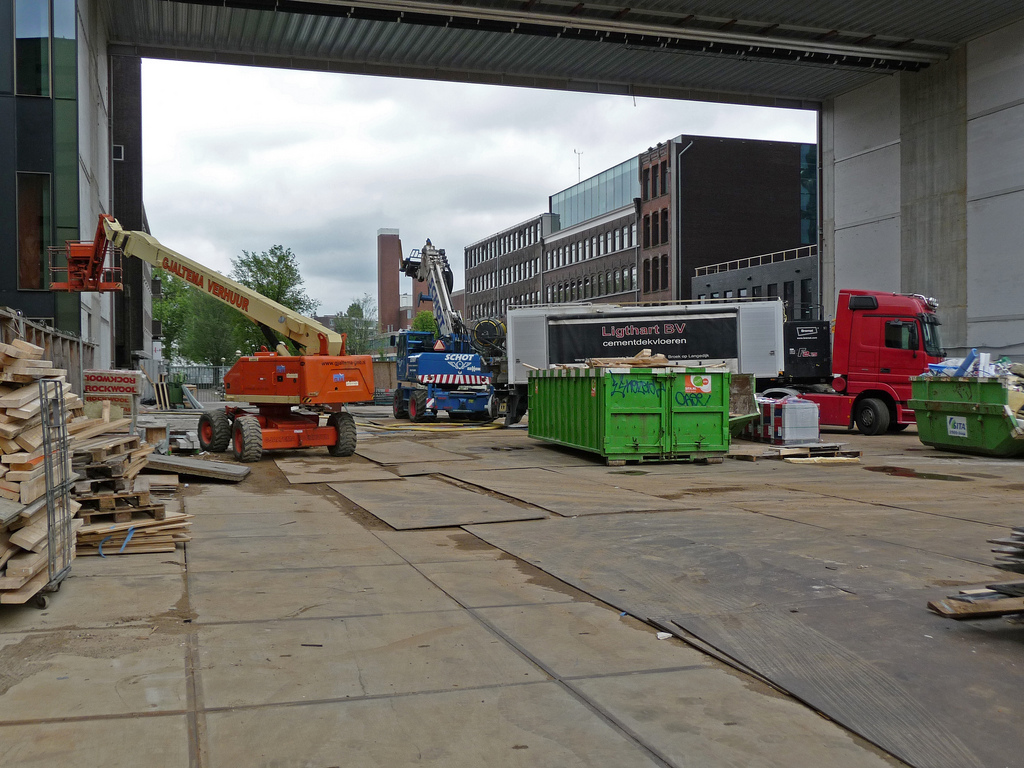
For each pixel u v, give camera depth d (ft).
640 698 14.11
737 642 16.96
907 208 108.27
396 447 60.90
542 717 13.26
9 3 72.28
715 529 29.09
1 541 17.79
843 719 13.25
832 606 19.54
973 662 15.84
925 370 70.79
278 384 52.01
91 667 15.17
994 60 95.91
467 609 19.36
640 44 96.63
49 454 18.80
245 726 12.76
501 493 37.81
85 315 77.05
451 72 106.11
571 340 82.89
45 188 73.36
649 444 49.29
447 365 90.33
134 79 152.66
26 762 11.47
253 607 19.27
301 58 100.83
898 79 109.60
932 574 22.52
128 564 23.49
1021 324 92.79
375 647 16.55
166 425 48.96
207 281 53.88
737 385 59.31
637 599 20.20
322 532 28.81
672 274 200.85
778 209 208.33
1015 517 31.40
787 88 116.78
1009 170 94.32
